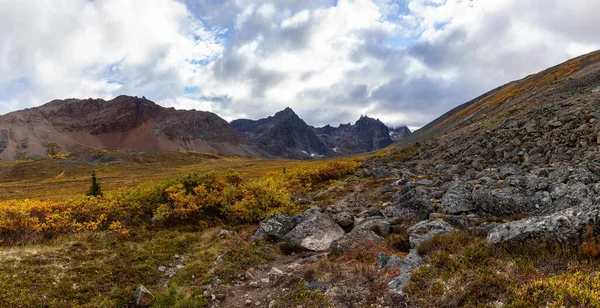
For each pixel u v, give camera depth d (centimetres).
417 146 6106
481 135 3822
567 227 760
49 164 17450
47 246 1258
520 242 804
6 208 1371
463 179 2155
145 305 895
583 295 544
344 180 3088
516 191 1355
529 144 2748
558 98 4328
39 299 839
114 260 1166
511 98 7688
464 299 644
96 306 861
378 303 724
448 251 895
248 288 1006
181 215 1748
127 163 19625
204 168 17438
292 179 2967
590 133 2308
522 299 583
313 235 1438
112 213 1700
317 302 768
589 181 1405
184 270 1157
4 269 973
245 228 1709
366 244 1196
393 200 2066
